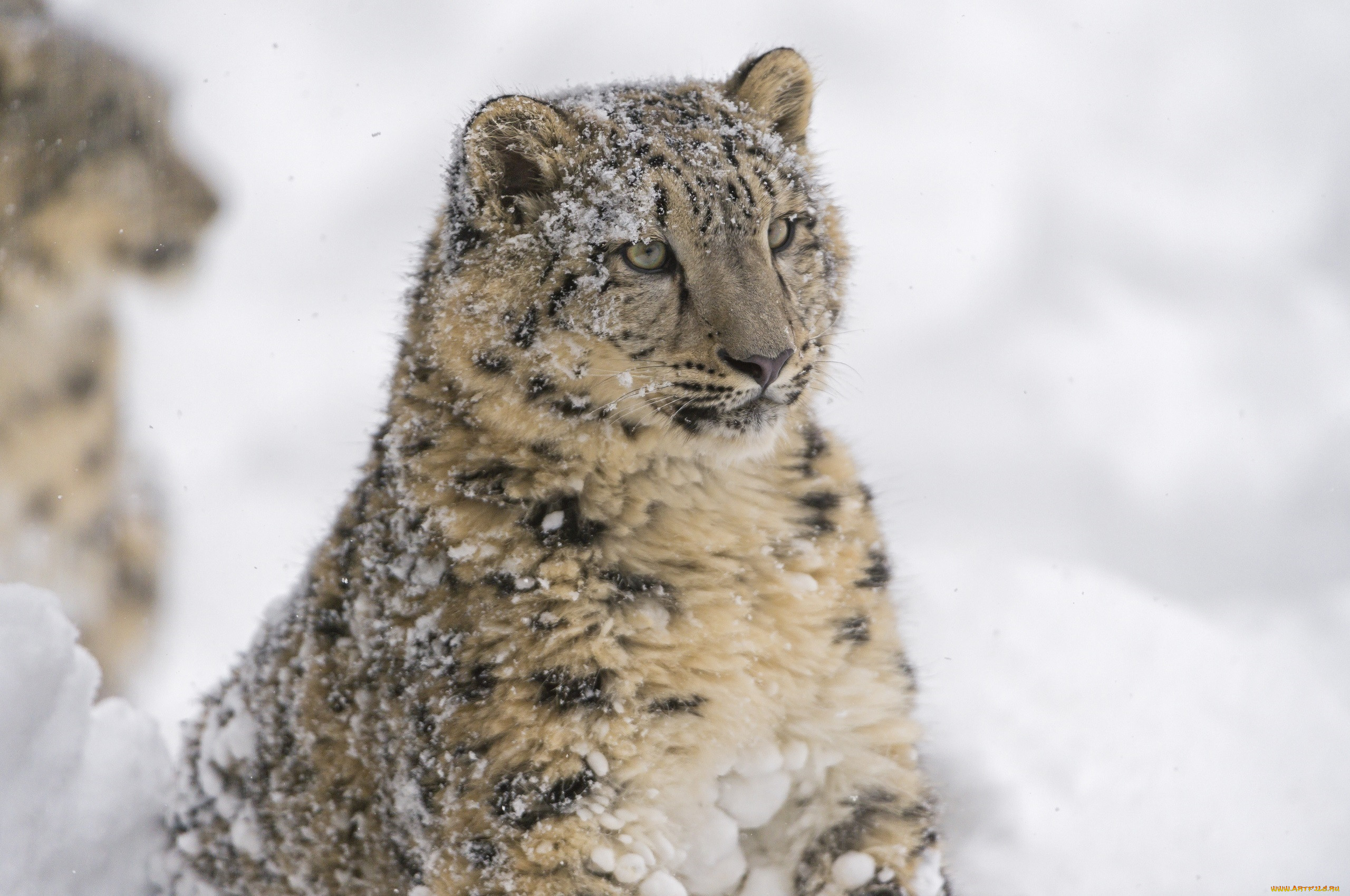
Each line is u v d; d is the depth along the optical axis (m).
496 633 7.40
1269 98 29.69
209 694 9.93
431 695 7.46
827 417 12.20
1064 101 30.17
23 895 7.77
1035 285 25.41
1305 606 15.69
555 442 7.68
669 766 7.58
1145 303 25.06
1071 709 12.41
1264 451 20.56
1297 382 22.47
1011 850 10.70
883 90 30.91
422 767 7.45
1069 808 11.16
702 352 7.73
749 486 8.17
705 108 8.44
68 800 8.46
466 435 7.73
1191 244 26.55
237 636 16.06
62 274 14.89
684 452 7.92
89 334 15.12
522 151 7.92
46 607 8.41
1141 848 10.70
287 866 8.59
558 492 7.71
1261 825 11.04
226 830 8.91
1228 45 30.91
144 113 15.31
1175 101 29.86
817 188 8.73
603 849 7.33
